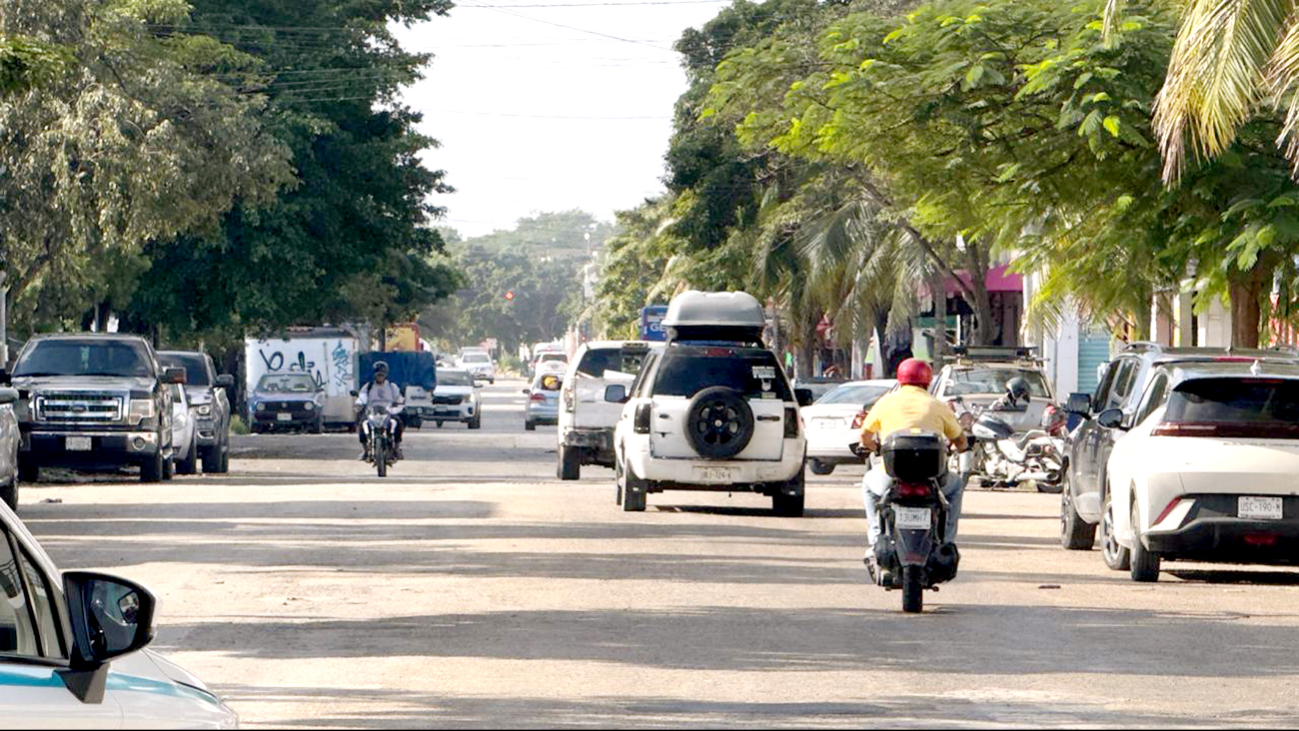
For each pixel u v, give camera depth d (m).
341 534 50.09
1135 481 40.47
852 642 30.80
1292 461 38.97
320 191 129.62
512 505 61.25
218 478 81.50
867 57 59.62
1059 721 23.69
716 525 54.38
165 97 91.88
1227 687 26.69
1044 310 80.19
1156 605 36.59
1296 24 41.62
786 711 24.31
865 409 83.44
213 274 128.75
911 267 113.88
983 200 60.81
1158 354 43.78
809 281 125.12
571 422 76.56
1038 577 41.78
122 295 124.81
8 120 82.44
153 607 11.17
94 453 73.69
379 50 136.88
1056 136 57.44
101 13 86.44
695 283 141.00
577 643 30.36
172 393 82.25
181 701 11.79
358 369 159.38
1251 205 51.53
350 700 24.97
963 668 28.14
